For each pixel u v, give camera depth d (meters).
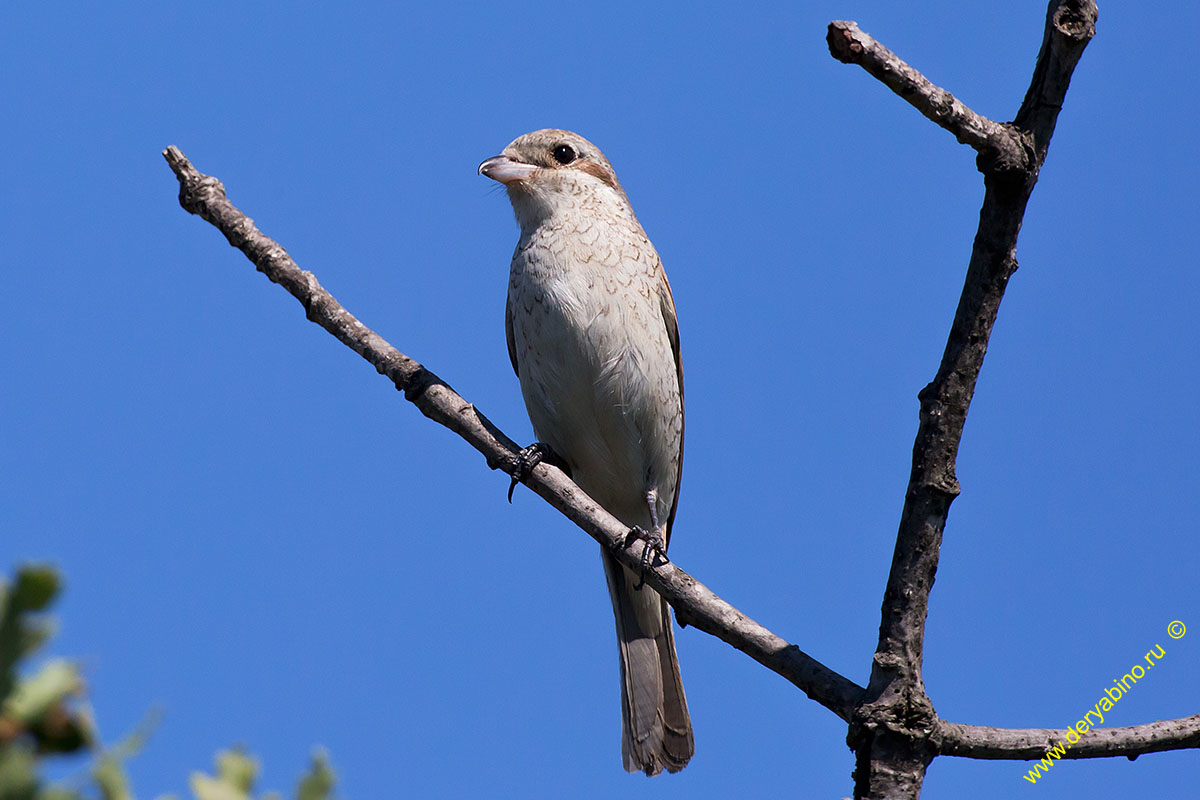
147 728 2.56
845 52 6.28
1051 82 6.49
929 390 6.84
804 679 6.99
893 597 6.77
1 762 2.39
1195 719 6.80
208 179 8.39
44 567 2.43
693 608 7.55
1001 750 6.64
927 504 6.77
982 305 6.73
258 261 8.37
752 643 7.27
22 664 2.44
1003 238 6.64
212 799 2.80
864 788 6.57
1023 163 6.50
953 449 6.80
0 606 2.40
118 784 2.47
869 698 6.70
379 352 8.45
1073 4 6.38
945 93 6.36
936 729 6.60
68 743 2.47
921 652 6.71
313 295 8.38
